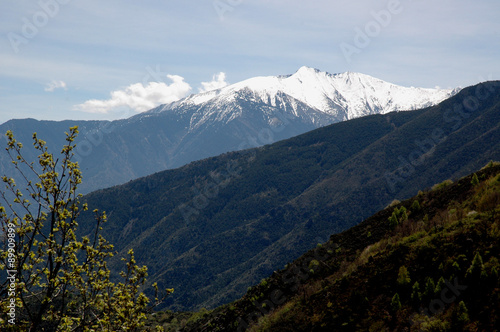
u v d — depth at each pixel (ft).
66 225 32.86
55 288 34.17
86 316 34.32
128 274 35.01
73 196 33.53
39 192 32.30
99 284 33.68
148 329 38.24
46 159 32.83
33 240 32.07
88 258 33.27
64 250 32.89
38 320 32.04
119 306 34.22
